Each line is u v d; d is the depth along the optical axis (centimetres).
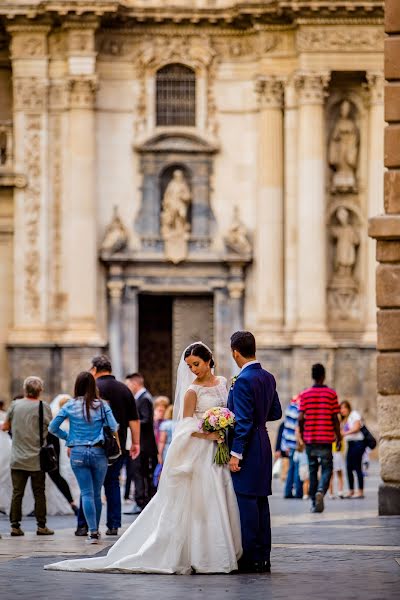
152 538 2655
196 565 2630
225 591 2398
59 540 3416
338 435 4238
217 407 2656
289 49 7294
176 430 2673
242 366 2703
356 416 5006
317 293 7238
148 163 7438
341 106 7331
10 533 3638
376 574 2602
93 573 2659
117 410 3666
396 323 3459
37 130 7306
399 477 3572
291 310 7325
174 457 2650
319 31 7175
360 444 5000
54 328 7369
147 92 7425
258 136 7400
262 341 7312
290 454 4962
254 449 2650
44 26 7262
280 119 7325
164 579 2561
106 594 2378
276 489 5491
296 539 3272
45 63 7281
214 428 2638
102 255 7369
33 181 7331
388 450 3538
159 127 7431
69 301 7325
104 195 7419
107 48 7419
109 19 7262
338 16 7144
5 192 7394
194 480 2647
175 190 7431
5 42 7419
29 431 3578
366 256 7381
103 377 3703
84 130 7275
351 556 2895
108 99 7419
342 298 7394
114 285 7394
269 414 2694
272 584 2483
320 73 7175
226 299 7481
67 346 7262
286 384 7325
